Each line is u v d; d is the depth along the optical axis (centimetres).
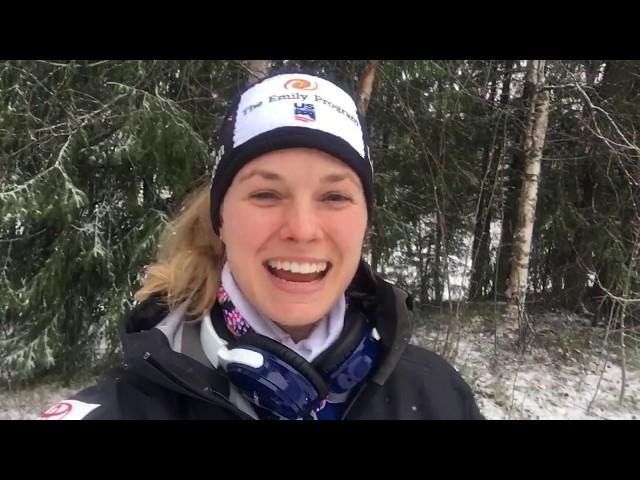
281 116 97
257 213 97
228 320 104
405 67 545
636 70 666
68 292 501
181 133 460
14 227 495
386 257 639
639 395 554
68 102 480
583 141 680
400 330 111
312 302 99
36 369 494
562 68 648
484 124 690
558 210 709
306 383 95
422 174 634
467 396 127
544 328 703
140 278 475
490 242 752
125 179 517
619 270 660
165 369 91
